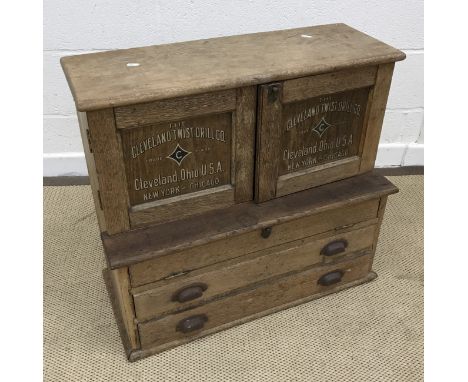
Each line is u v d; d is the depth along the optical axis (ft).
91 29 6.39
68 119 7.25
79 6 6.18
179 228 4.51
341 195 5.02
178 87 3.87
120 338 5.23
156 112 3.92
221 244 4.64
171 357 5.01
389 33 6.95
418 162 8.34
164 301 4.71
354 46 4.72
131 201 4.34
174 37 6.59
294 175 4.90
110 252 4.22
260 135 4.42
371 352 5.10
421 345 5.18
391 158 8.28
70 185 7.62
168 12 6.36
